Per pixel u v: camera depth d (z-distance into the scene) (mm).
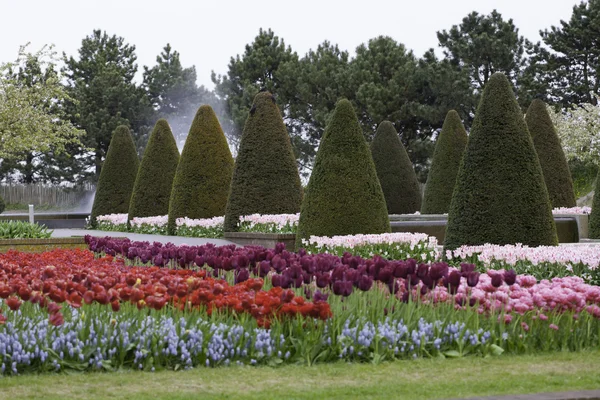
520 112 13344
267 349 6898
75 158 44219
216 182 21906
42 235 18500
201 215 21656
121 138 27047
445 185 24828
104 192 26766
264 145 19797
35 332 6934
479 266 11844
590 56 40188
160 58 47625
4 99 31484
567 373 6594
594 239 17422
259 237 17500
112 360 6691
